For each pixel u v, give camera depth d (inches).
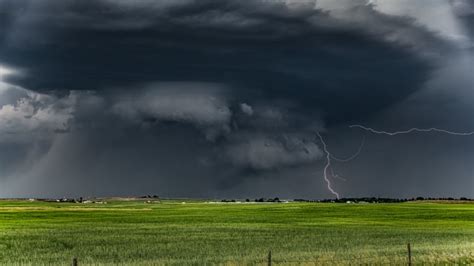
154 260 1588.3
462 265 1384.1
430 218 4328.3
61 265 1457.9
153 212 5502.0
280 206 6712.6
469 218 4315.9
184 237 2466.8
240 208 6348.4
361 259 1465.3
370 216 4594.0
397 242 2218.3
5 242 2231.8
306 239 2363.4
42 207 7455.7
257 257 1581.0
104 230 2947.8
